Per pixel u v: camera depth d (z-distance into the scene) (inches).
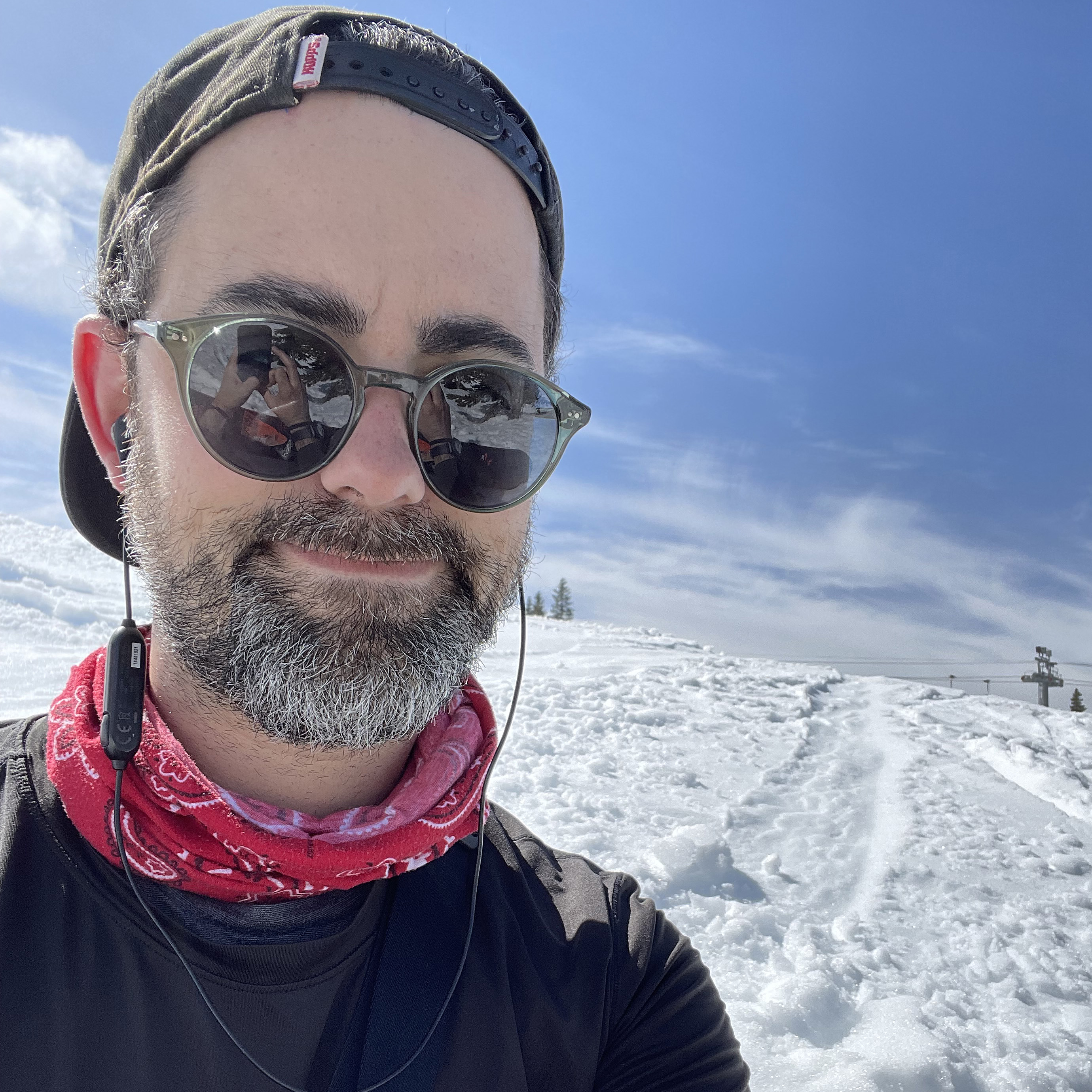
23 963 10.1
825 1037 28.7
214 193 11.7
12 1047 9.8
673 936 13.8
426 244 12.0
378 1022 11.2
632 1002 12.9
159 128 12.6
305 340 11.4
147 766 11.2
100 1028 10.1
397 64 12.0
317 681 11.2
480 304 12.4
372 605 11.5
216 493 11.4
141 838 10.9
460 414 12.3
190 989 10.5
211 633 11.5
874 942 35.9
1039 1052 28.8
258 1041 10.7
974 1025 30.3
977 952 35.8
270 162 11.6
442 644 12.0
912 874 43.7
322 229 11.6
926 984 32.8
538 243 13.8
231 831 11.0
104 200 13.6
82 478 15.0
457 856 13.2
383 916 12.0
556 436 13.3
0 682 55.2
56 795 11.2
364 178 11.8
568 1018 12.2
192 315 11.7
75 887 10.7
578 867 14.3
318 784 12.5
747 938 35.0
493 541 12.8
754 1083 25.3
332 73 11.7
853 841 47.7
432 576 12.2
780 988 30.6
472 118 12.5
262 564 11.4
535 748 57.4
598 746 60.1
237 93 11.6
